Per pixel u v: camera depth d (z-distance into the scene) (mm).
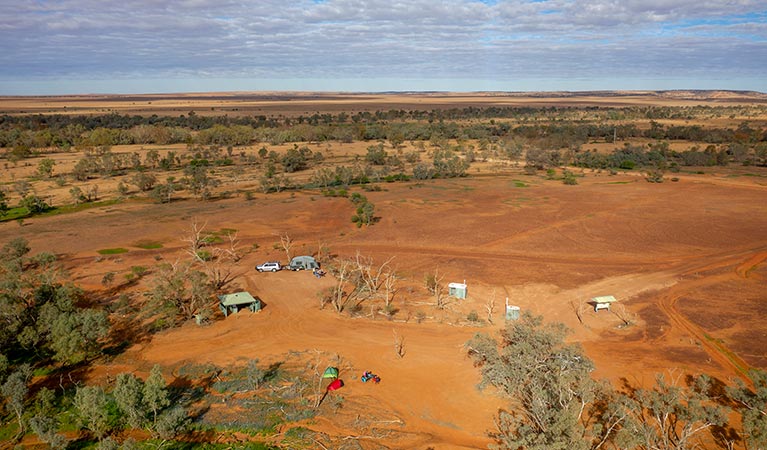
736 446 26766
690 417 27250
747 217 79500
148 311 44500
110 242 66438
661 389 32031
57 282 51031
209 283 51156
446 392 32812
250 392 32469
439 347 39000
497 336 40656
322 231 73062
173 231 71625
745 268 57031
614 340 40281
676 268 57406
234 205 89125
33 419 26938
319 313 45281
